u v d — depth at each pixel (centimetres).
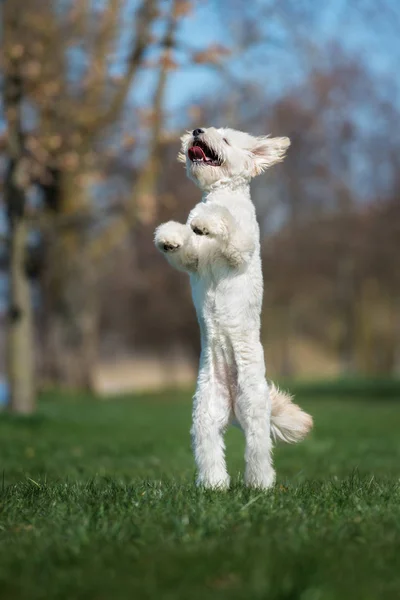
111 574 387
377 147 4216
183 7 1709
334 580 372
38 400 2517
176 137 1923
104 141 2072
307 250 4338
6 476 930
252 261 623
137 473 958
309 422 650
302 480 820
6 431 1478
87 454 1202
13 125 1658
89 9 1917
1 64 1645
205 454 614
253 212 643
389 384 3431
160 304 4784
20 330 1767
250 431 614
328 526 480
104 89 2078
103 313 5203
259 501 548
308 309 5284
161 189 3691
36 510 550
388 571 388
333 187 4316
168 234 593
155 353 5975
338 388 3212
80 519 499
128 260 4625
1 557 420
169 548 428
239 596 353
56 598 358
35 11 1794
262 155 658
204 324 626
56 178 2489
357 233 4266
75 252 2959
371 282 4516
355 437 1524
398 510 532
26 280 1772
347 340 5512
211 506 527
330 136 4116
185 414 2109
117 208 1939
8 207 1730
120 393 3288
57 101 1858
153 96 2052
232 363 623
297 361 6081
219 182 646
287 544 429
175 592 362
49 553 421
